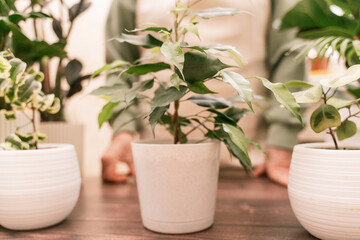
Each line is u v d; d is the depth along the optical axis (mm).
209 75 436
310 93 434
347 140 714
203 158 477
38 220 489
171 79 429
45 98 521
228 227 501
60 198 499
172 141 593
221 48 463
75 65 993
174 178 469
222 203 638
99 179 939
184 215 474
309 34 598
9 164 474
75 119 1628
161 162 469
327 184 406
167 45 414
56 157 499
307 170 427
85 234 477
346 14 549
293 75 986
